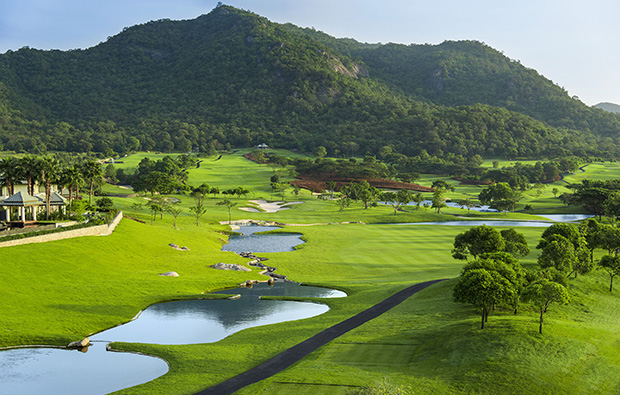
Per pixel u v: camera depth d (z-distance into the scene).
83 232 86.50
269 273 82.12
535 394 32.16
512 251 68.88
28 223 88.31
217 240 117.12
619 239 72.50
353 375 35.25
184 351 43.97
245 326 54.03
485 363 35.81
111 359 43.06
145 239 98.50
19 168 90.19
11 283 58.12
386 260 92.69
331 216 165.50
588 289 60.44
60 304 55.78
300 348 43.47
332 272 83.69
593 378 34.44
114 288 64.69
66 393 36.38
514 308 50.00
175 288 68.31
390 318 51.41
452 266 84.75
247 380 36.38
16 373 39.81
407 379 34.31
